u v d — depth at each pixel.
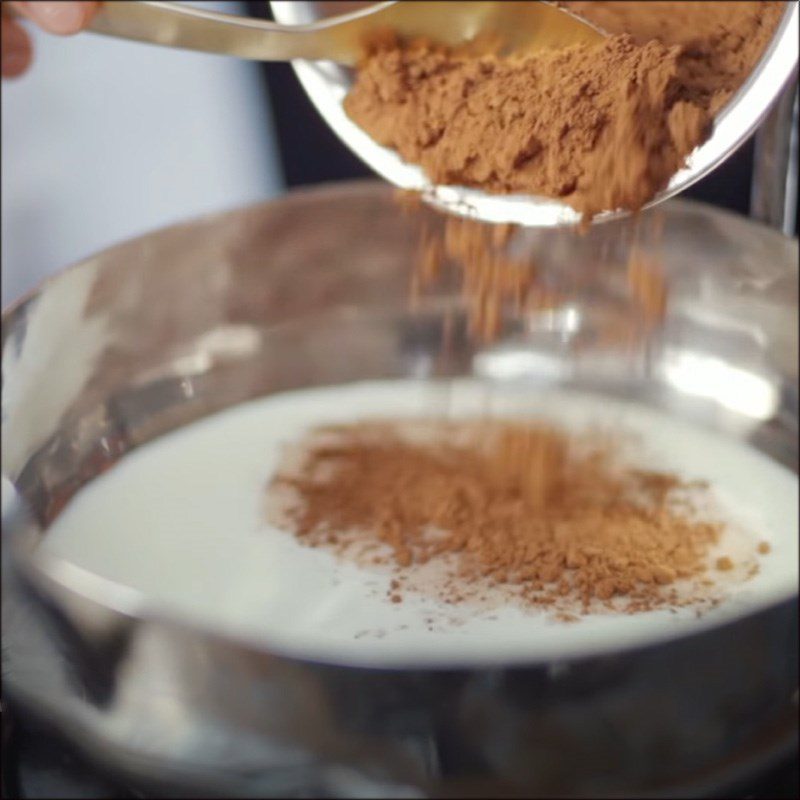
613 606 0.49
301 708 0.41
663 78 0.46
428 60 0.49
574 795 0.42
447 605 0.49
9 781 0.44
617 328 0.59
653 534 0.52
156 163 0.95
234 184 0.96
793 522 0.53
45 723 0.44
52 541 0.54
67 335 0.55
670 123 0.46
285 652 0.41
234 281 0.59
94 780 0.44
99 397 0.57
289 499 0.55
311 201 0.59
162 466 0.57
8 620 0.45
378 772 0.42
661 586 0.50
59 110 0.93
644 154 0.46
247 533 0.53
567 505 0.54
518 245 0.56
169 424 0.59
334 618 0.49
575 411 0.59
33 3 0.50
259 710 0.42
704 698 0.42
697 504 0.54
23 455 0.54
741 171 0.68
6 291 0.86
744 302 0.56
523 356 0.61
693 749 0.42
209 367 0.60
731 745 0.43
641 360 0.59
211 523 0.54
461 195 0.49
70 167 0.94
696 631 0.41
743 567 0.51
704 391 0.58
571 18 0.48
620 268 0.58
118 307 0.57
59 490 0.55
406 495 0.54
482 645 0.48
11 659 0.44
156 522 0.54
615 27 0.48
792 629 0.43
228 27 0.49
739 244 0.55
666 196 0.47
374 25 0.49
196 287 0.58
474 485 0.55
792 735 0.44
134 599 0.42
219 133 0.95
